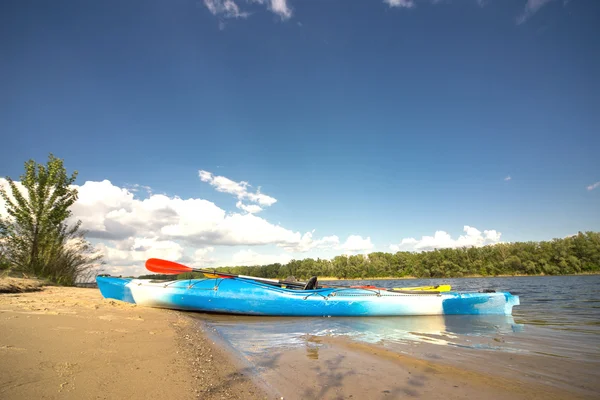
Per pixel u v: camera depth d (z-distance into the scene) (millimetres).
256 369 3709
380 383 3338
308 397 2928
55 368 2941
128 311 6809
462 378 3527
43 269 13336
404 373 3666
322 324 7133
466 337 5727
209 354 4137
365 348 4828
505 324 7168
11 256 12953
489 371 3764
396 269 80750
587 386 3336
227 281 8742
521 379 3518
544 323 7324
